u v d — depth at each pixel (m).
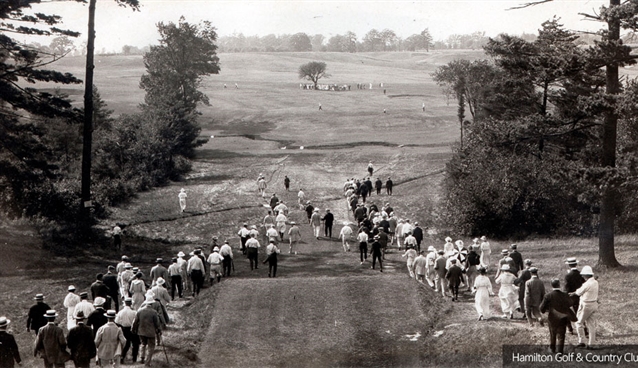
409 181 61.09
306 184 61.22
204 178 64.12
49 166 41.28
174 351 22.12
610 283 27.30
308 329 24.61
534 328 21.64
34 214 44.00
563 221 43.41
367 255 38.47
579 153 44.09
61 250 38.44
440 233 46.09
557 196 43.66
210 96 126.19
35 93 40.91
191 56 82.19
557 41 46.28
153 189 58.97
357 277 31.25
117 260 38.22
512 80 50.50
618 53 28.55
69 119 42.03
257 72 184.75
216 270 31.48
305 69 140.62
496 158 46.94
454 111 105.12
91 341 17.89
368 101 120.75
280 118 102.62
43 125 60.25
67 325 23.36
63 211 45.16
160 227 46.94
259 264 37.06
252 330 24.59
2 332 17.08
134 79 153.38
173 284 29.08
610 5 28.72
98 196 50.94
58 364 17.58
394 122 97.19
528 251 37.16
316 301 27.62
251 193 57.22
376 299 27.72
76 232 41.28
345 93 132.50
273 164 69.88
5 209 43.75
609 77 30.28
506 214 43.97
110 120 75.06
